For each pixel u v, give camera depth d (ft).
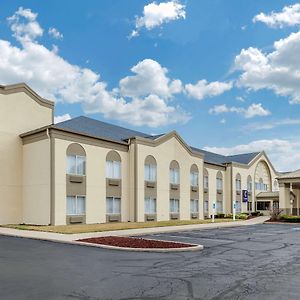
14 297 24.67
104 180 100.27
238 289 27.40
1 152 87.51
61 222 86.89
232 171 168.66
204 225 99.76
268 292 26.58
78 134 92.79
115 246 50.29
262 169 198.39
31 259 40.63
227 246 55.36
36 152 89.35
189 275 32.42
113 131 120.26
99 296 25.09
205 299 24.66
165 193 118.93
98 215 97.50
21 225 84.94
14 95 91.09
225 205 167.32
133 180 107.45
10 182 89.04
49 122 98.68
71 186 90.38
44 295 25.21
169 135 122.31
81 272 33.30
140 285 28.35
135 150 107.86
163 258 42.39
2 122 88.22
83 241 55.52
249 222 126.93
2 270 34.06
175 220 119.44
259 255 45.80
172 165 123.34
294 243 60.49
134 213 106.42
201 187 138.41
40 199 87.40
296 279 31.04
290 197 152.15
